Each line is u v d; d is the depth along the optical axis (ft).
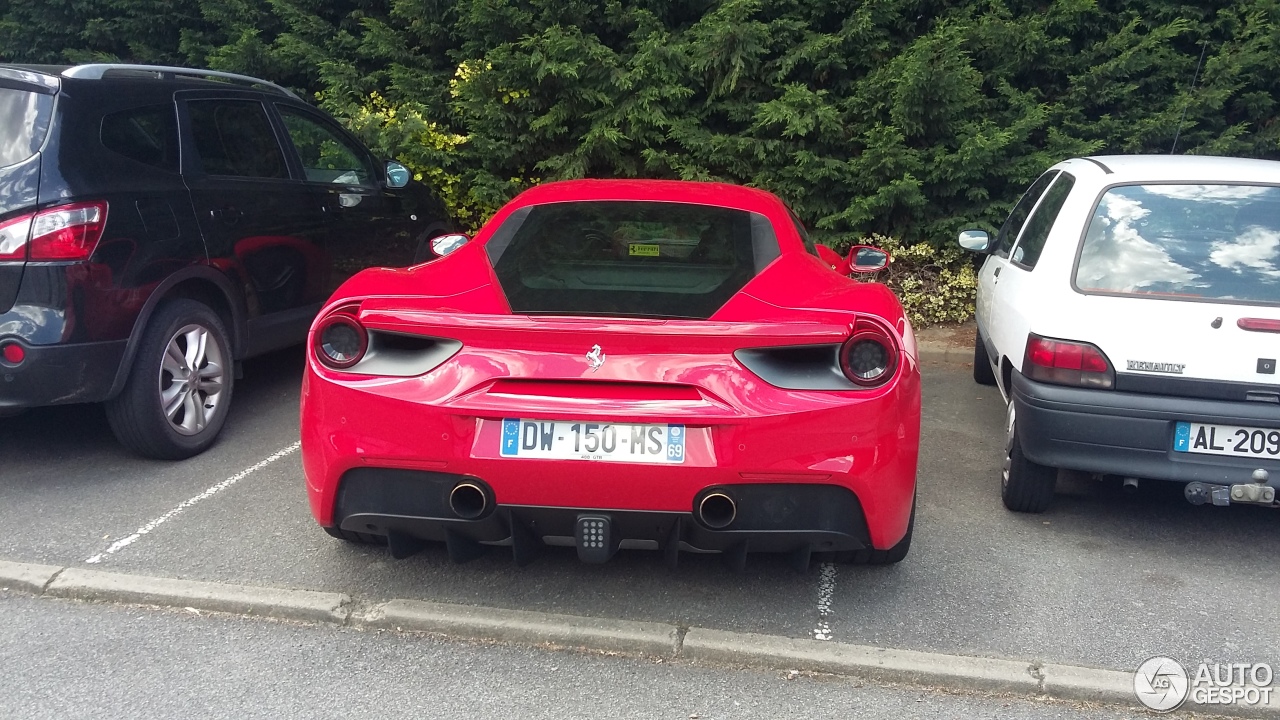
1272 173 14.44
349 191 20.90
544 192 13.98
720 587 12.16
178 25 31.50
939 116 25.81
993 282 18.13
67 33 31.42
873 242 26.53
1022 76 28.40
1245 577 12.80
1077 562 13.12
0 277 13.43
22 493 14.80
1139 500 15.52
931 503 15.20
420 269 12.21
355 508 10.54
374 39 28.86
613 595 11.89
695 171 27.14
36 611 11.43
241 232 17.25
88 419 18.31
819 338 9.93
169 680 10.04
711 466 9.81
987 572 12.76
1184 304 12.78
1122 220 13.98
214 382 16.71
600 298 10.61
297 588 11.85
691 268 11.48
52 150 13.91
